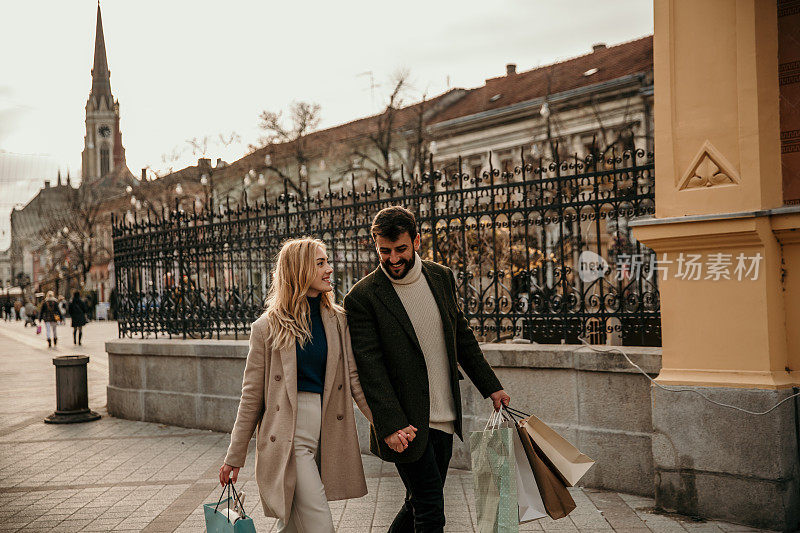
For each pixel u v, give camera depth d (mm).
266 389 3352
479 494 3334
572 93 30906
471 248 6941
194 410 8211
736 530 4344
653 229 4758
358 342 3453
